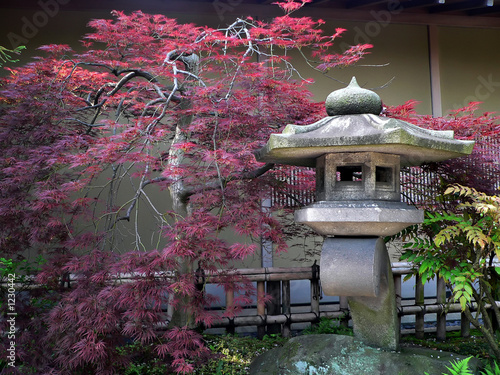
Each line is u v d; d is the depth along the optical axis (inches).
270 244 260.1
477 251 147.0
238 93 145.5
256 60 269.6
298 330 215.6
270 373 145.9
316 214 122.4
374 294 126.0
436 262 139.0
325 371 135.9
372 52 291.7
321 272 129.3
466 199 162.7
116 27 160.4
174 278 129.6
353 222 121.3
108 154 123.4
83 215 138.7
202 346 133.0
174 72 141.9
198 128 135.6
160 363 143.3
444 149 118.1
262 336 199.0
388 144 111.2
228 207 134.1
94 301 125.6
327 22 283.1
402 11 286.4
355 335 144.3
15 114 145.6
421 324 204.2
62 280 157.1
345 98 126.8
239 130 146.4
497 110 310.2
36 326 142.9
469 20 299.7
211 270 131.0
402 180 181.8
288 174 175.9
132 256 125.2
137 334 129.0
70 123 162.6
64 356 131.4
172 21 163.6
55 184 132.3
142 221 260.2
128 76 169.2
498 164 175.0
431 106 298.7
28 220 134.0
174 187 175.8
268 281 203.3
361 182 124.9
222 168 134.4
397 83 295.1
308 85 281.6
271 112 151.3
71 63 172.2
